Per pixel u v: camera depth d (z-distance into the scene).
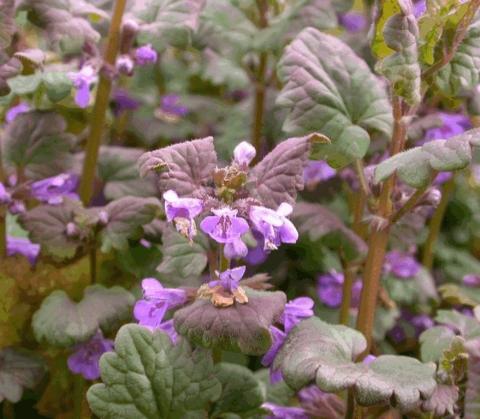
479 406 0.14
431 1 0.16
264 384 0.19
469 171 0.21
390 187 0.17
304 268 0.25
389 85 0.18
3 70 0.18
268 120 0.27
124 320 0.18
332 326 0.16
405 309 0.25
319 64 0.18
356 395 0.13
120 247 0.19
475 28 0.18
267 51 0.24
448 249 0.29
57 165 0.21
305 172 0.24
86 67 0.20
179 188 0.14
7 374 0.19
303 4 0.24
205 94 0.32
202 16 0.25
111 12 0.23
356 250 0.21
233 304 0.14
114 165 0.23
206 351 0.15
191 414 0.15
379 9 0.16
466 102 0.20
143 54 0.20
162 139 0.29
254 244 0.18
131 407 0.15
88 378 0.18
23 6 0.20
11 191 0.20
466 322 0.21
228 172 0.14
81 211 0.19
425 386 0.14
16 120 0.21
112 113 0.28
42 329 0.18
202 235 0.18
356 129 0.18
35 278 0.20
